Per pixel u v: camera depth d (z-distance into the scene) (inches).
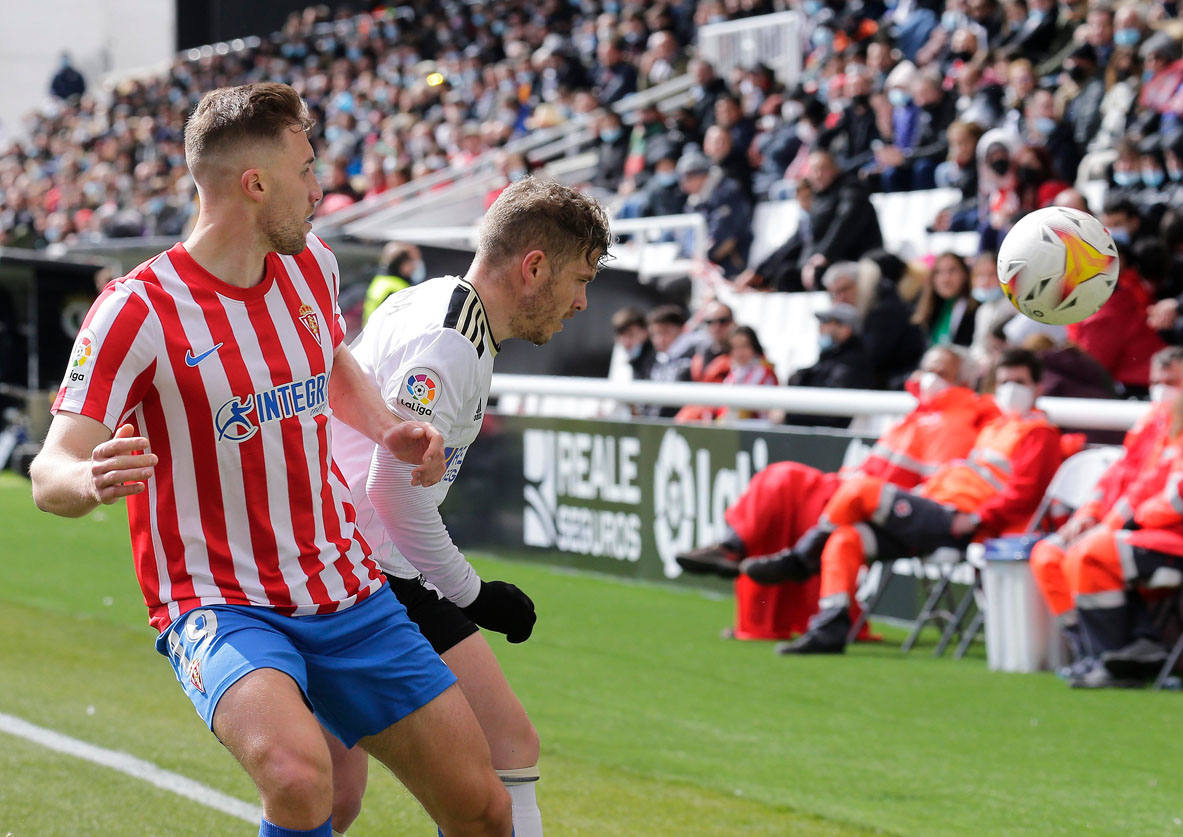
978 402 642.2
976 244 932.0
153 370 245.0
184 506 250.4
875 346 792.9
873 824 397.4
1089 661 561.3
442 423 273.4
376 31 2433.6
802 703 542.6
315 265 267.6
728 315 871.7
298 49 2571.4
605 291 1107.3
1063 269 333.7
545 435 860.0
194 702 247.0
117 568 859.4
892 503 619.8
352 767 304.0
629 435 802.8
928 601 636.1
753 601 665.6
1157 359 561.9
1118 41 1015.6
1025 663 589.3
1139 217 783.7
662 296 1110.4
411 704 258.7
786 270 1015.0
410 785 264.5
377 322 288.4
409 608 285.0
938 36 1227.9
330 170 1713.8
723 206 1105.4
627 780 441.7
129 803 415.8
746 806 414.6
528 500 874.8
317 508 260.1
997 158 855.1
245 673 238.8
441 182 1561.3
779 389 730.2
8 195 2802.7
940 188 1053.8
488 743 282.7
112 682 577.6
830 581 629.3
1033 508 608.4
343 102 2194.9
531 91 1731.1
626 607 737.6
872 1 1391.5
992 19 1187.3
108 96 2952.8
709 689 566.6
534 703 546.3
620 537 815.1
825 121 1186.0
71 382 240.7
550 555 861.2
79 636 669.9
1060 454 612.7
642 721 518.0
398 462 272.8
